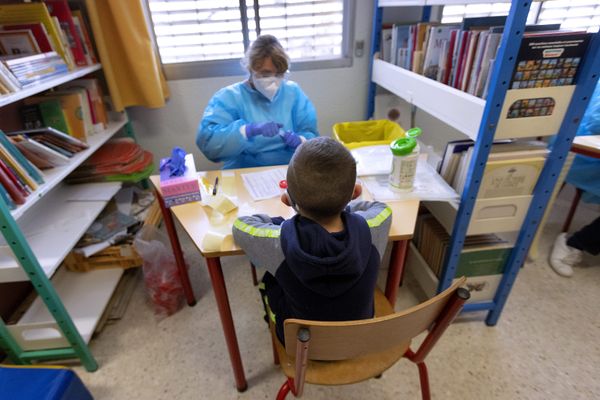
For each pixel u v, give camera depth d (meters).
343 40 2.15
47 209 1.59
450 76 1.36
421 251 1.65
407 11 2.10
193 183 1.15
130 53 1.78
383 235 0.85
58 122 1.60
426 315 0.73
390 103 2.26
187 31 2.00
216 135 1.54
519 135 1.08
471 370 1.33
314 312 0.77
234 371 1.24
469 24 1.28
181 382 1.32
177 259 1.52
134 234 1.72
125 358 1.41
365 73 2.24
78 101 1.65
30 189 1.14
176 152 1.29
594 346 1.41
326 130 2.40
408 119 2.31
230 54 2.10
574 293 1.67
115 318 1.59
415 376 1.31
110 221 1.73
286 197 0.91
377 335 0.71
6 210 0.99
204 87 2.13
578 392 1.24
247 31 2.05
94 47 1.88
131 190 2.09
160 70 2.01
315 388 1.28
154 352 1.44
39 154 1.27
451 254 1.32
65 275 1.69
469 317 1.55
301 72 2.18
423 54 1.58
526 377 1.30
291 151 1.76
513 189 1.20
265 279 1.04
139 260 1.71
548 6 2.25
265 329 1.52
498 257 1.37
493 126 1.04
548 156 1.15
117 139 2.04
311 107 1.80
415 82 1.52
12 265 1.10
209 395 1.27
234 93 1.66
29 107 1.55
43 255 1.27
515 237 1.45
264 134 1.52
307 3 2.03
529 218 1.26
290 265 0.73
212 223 1.07
